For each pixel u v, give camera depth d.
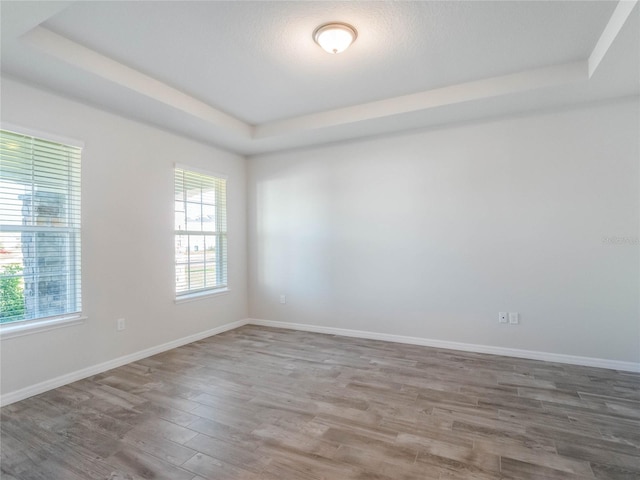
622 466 1.81
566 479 1.72
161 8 2.11
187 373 3.14
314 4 2.10
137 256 3.52
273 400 2.59
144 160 3.59
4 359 2.55
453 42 2.51
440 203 3.83
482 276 3.65
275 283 4.88
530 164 3.44
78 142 3.00
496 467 1.81
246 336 4.37
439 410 2.41
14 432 2.17
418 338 3.96
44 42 2.29
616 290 3.15
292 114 3.89
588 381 2.88
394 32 2.38
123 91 2.89
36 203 2.77
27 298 2.72
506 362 3.35
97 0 2.02
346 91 3.32
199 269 4.33
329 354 3.64
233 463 1.86
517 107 3.33
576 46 2.57
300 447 2.00
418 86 3.22
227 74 2.96
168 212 3.86
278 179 4.82
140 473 1.78
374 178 4.17
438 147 3.83
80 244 3.03
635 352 3.10
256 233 5.03
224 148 4.64
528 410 2.40
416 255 3.96
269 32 2.38
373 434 2.12
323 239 4.51
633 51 2.35
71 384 2.89
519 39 2.48
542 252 3.40
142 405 2.52
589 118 3.21
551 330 3.38
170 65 2.81
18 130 2.62
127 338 3.41
